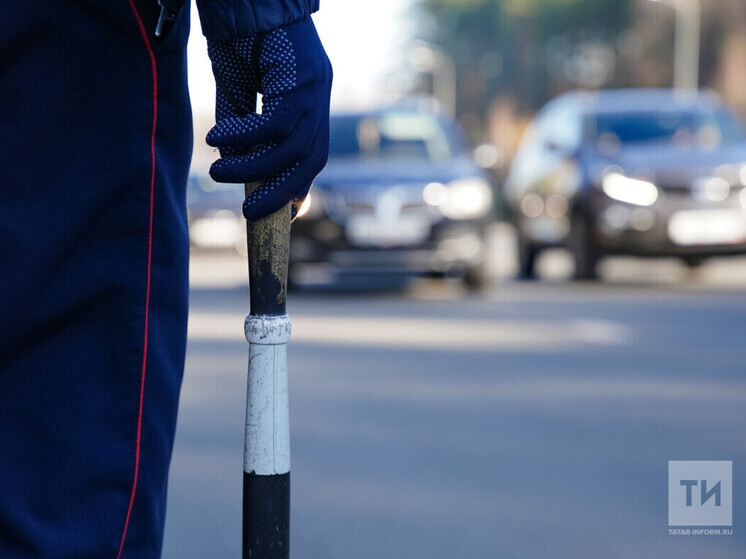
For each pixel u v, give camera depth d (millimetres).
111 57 1688
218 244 24938
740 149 13805
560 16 67938
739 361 8258
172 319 1792
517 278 15422
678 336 9492
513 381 7484
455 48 81812
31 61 1655
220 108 1763
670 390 7137
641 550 4113
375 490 4875
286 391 1800
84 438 1703
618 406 6637
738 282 14016
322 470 5203
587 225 13805
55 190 1677
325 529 4336
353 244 12711
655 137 14109
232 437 5906
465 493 4828
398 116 13938
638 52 61312
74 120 1680
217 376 7828
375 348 8938
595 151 14086
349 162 13328
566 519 4477
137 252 1729
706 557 4043
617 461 5352
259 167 1685
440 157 13461
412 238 12719
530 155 15938
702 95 15078
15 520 1656
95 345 1714
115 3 1667
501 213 20859
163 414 1779
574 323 10367
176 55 1745
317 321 10641
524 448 5613
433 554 4059
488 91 77688
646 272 15523
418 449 5605
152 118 1723
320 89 1699
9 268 1652
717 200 13320
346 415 6410
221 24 1685
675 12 57688
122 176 1706
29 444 1683
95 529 1702
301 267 13000
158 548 1806
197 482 5012
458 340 9352
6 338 1664
